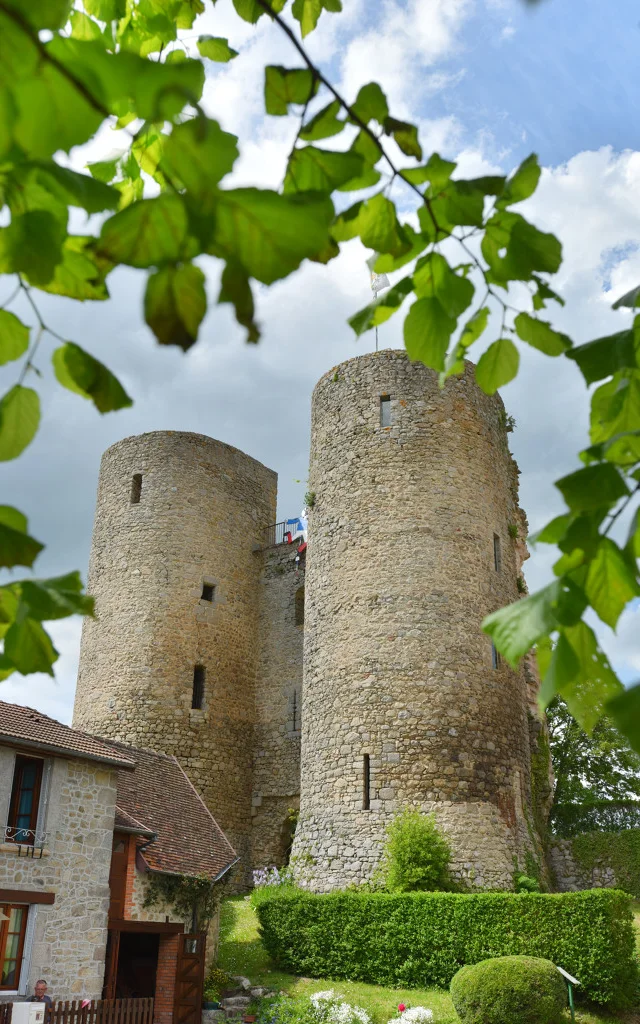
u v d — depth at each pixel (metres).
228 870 17.52
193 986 14.95
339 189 2.22
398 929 15.38
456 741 18.02
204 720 24.88
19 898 12.99
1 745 13.38
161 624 25.19
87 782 14.68
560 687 1.89
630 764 27.95
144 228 1.60
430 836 16.67
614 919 14.38
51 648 2.13
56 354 2.00
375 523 20.05
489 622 1.92
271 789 25.16
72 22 3.53
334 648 19.62
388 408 21.14
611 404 2.42
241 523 28.11
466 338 2.65
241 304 1.66
